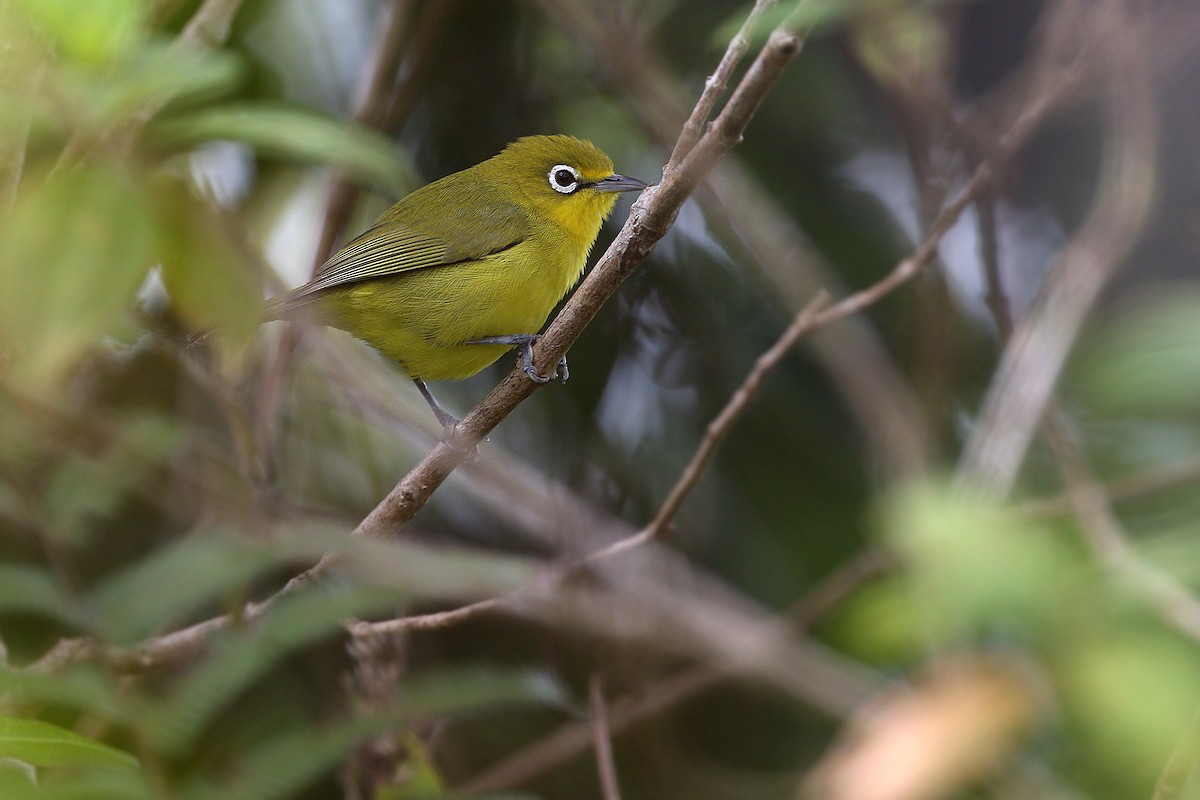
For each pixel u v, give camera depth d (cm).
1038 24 1188
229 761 924
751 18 647
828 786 829
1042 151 1410
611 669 1068
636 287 1316
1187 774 587
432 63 1302
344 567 720
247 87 1167
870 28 1041
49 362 454
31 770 536
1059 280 975
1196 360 693
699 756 1248
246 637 594
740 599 1155
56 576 618
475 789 1003
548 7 1060
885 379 1084
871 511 1150
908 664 1058
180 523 1029
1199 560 760
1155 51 1117
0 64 547
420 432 1034
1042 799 880
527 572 689
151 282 770
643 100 1032
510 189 1126
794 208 1291
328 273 1027
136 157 543
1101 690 707
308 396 1072
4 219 511
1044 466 1130
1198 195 1309
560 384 1284
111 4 548
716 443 855
